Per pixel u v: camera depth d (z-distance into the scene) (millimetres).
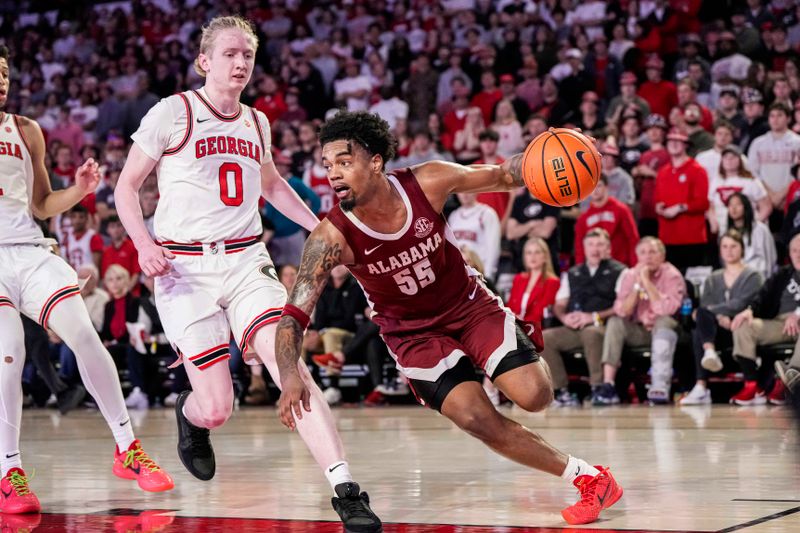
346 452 5289
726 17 12164
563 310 8914
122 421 4008
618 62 11758
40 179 4055
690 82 10586
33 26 17266
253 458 5133
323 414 3197
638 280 8531
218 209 3754
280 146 12758
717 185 9094
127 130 14602
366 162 3037
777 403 7988
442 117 12383
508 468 4504
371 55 13445
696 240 8953
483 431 3152
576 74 11836
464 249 8781
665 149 9742
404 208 3113
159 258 3605
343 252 3150
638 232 9570
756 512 3148
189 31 16250
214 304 3723
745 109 9859
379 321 3408
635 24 12203
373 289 3285
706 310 8281
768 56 11383
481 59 12719
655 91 11070
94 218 11773
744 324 8094
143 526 3156
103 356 3938
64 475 4562
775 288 8219
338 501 3068
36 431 7250
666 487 3752
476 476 4246
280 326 3029
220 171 3762
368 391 9844
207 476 4004
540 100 11867
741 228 8508
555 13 13016
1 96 3871
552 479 4109
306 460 5000
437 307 3297
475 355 3309
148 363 10094
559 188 3193
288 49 14352
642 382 8844
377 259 3168
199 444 3990
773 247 8539
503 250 9703
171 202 3752
